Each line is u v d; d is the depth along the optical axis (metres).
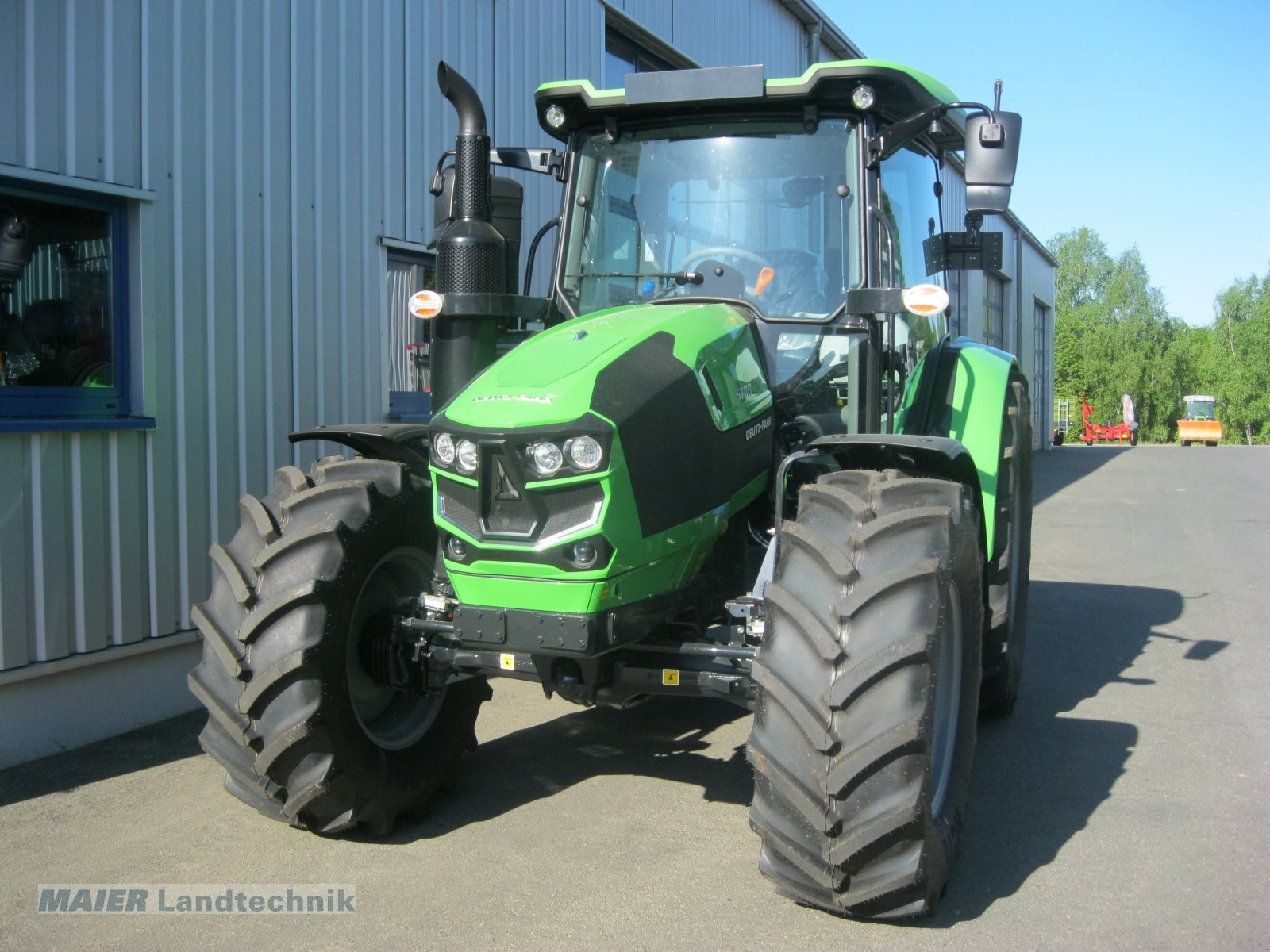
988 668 4.30
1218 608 7.11
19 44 4.20
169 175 4.84
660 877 3.20
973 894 3.10
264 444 5.38
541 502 2.86
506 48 7.36
